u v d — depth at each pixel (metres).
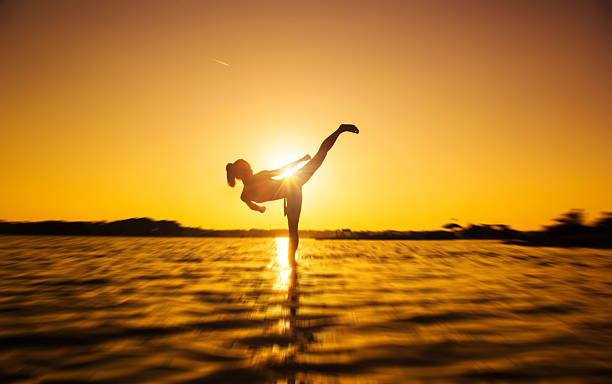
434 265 8.80
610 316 4.36
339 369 2.88
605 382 2.64
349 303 4.99
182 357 3.12
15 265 8.58
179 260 9.59
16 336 3.66
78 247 13.09
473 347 3.35
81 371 2.85
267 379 2.71
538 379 2.70
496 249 13.10
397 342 3.48
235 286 6.14
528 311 4.58
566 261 9.58
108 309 4.67
